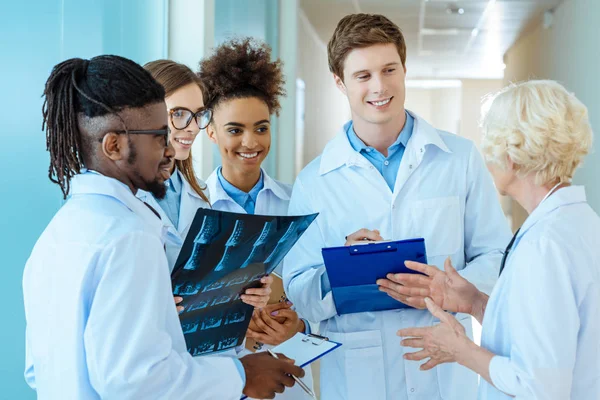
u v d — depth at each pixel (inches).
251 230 49.2
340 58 68.2
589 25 231.0
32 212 69.6
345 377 69.6
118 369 39.4
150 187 46.5
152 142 44.8
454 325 49.5
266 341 72.6
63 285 41.3
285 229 52.5
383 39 65.7
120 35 91.7
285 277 73.8
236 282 53.6
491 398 48.8
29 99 69.3
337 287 63.2
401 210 70.7
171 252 62.1
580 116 46.1
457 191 71.1
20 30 67.9
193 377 43.0
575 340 42.5
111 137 43.4
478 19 318.7
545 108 45.5
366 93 67.1
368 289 63.6
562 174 46.5
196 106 66.3
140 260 41.1
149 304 40.9
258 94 78.7
